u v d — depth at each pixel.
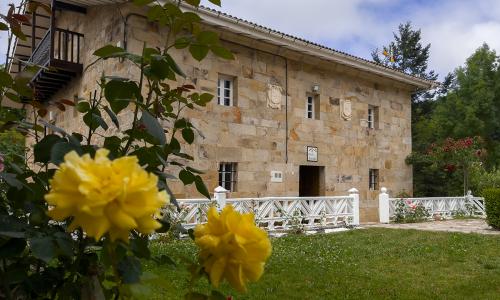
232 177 10.77
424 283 5.27
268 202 9.88
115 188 0.75
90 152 1.22
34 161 1.33
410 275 5.68
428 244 8.01
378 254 7.07
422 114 33.06
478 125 27.83
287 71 11.90
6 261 1.27
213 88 10.24
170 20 1.50
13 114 1.58
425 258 6.75
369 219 13.75
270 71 11.50
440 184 18.94
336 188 12.95
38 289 1.23
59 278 1.25
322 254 7.04
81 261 1.24
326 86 12.88
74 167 0.76
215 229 0.99
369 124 14.60
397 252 7.24
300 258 6.61
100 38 9.78
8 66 1.60
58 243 1.03
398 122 15.18
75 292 1.21
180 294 3.97
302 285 5.01
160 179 1.35
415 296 4.68
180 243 6.59
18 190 1.26
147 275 1.16
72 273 1.21
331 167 12.87
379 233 9.52
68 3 9.79
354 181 13.48
